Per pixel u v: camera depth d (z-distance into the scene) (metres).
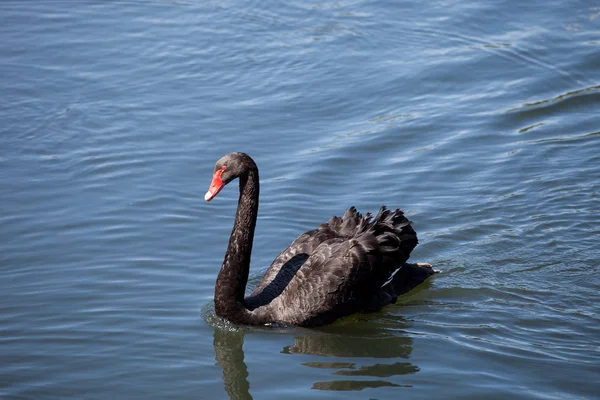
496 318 11.90
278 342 11.46
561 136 17.61
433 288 12.86
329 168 16.30
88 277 12.83
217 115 18.44
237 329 11.80
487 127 17.94
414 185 15.77
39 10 24.09
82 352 10.98
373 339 11.45
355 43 22.14
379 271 12.22
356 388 10.11
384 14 23.97
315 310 11.79
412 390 10.02
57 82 19.83
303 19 23.73
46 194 15.27
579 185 15.57
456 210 14.94
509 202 15.12
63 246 13.66
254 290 12.66
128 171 16.12
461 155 16.84
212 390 10.20
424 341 11.32
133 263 13.26
